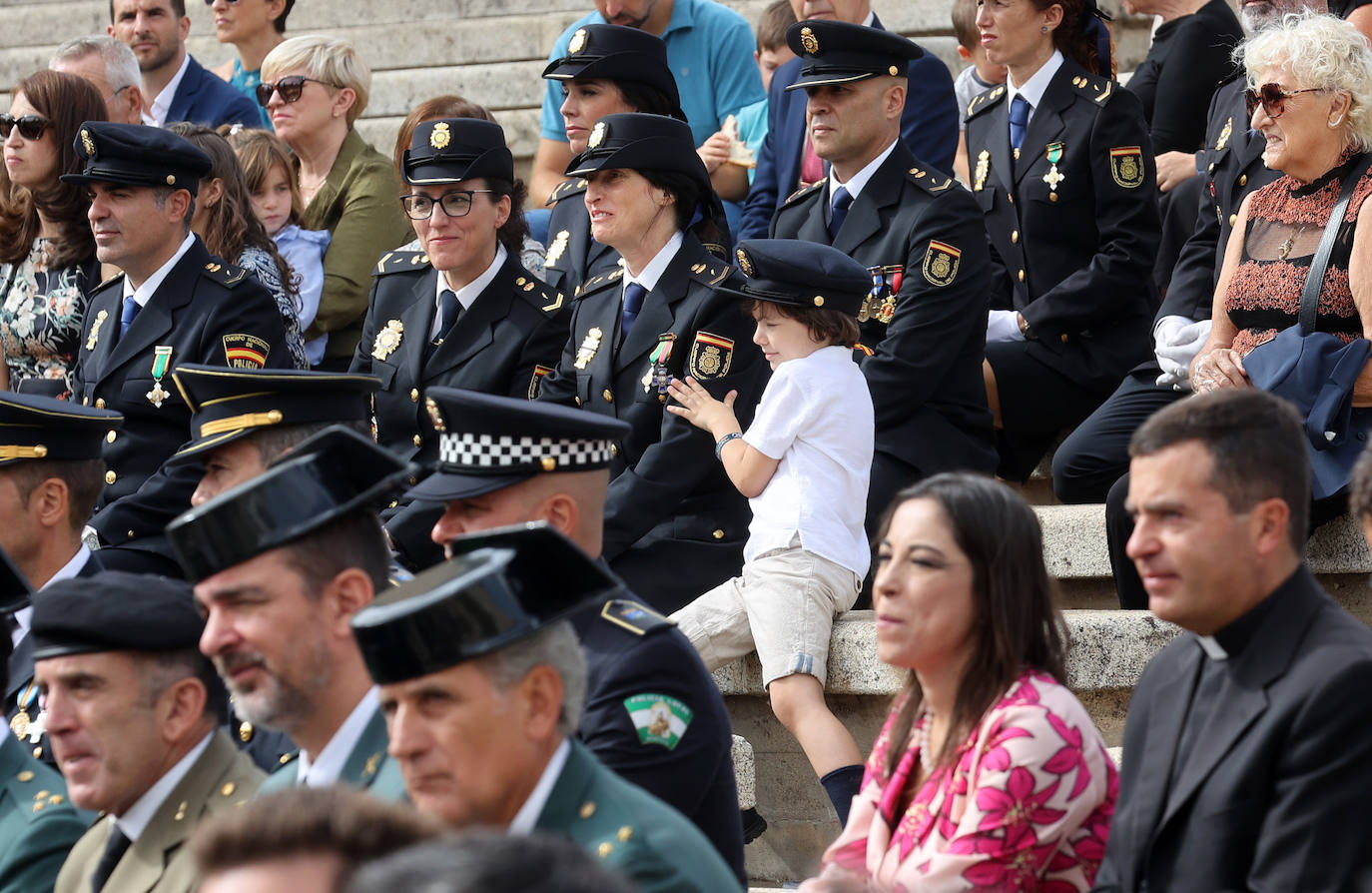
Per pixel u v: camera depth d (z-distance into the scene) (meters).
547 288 15.27
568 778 6.71
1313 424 11.98
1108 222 16.11
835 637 12.93
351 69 19.27
